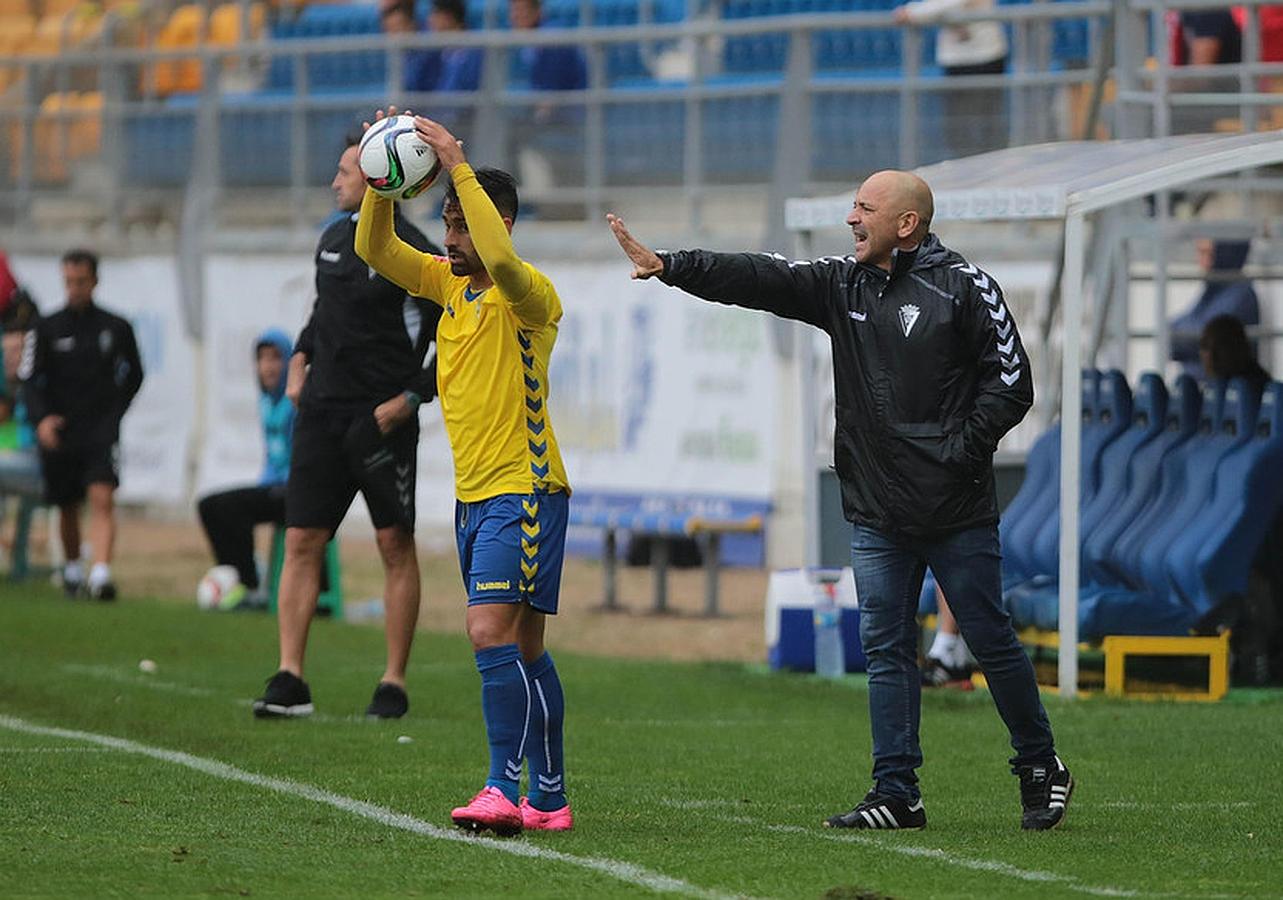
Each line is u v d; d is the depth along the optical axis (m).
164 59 76.31
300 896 21.67
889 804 26.17
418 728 35.62
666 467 62.66
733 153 63.81
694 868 23.38
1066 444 40.28
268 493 55.59
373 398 36.44
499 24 80.69
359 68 72.69
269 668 44.44
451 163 25.23
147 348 76.19
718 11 73.50
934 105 59.72
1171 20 53.19
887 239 25.50
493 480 25.45
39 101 80.44
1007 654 25.83
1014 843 25.19
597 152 66.25
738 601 57.75
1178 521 42.19
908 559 26.03
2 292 69.69
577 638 51.50
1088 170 40.84
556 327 25.97
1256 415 42.03
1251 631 42.81
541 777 25.98
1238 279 51.75
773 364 59.94
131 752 32.19
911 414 25.52
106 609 54.81
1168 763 32.31
